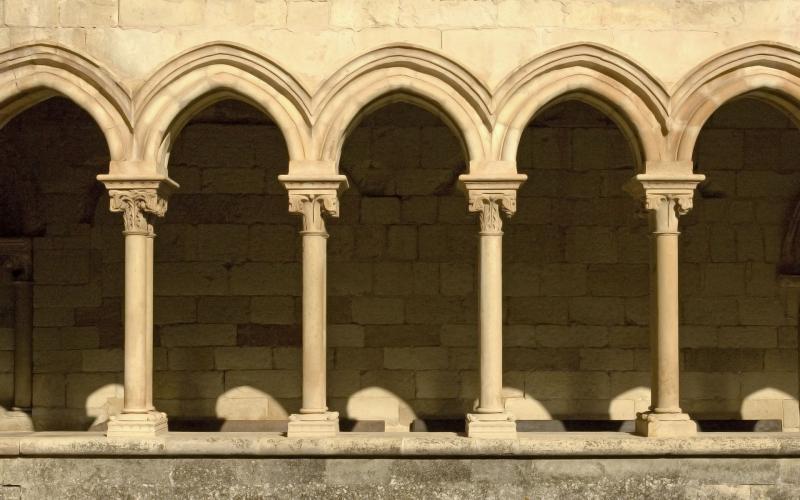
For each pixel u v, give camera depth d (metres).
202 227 16.42
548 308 16.44
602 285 16.47
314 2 13.64
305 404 13.49
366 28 13.64
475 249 16.47
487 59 13.62
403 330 16.38
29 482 13.07
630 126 13.83
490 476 13.03
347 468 13.05
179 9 13.67
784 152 16.59
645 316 16.47
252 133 16.47
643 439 13.05
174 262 16.39
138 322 13.56
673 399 13.55
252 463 13.07
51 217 16.45
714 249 16.55
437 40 13.64
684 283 16.52
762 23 13.72
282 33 13.64
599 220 16.48
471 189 13.55
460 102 13.62
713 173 16.58
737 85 13.66
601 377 16.39
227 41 13.48
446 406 16.34
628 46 13.66
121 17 13.64
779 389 16.48
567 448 12.93
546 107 13.97
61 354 16.39
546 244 16.47
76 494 13.06
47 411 16.36
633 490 13.02
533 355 16.39
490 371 13.47
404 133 16.48
